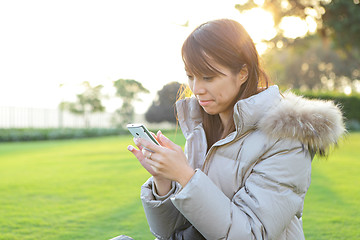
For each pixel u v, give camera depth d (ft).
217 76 4.21
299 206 4.16
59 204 13.14
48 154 29.81
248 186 4.15
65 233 9.98
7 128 52.24
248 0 55.21
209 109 4.45
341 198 13.15
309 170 4.23
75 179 17.81
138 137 4.33
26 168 21.61
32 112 57.00
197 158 5.19
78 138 58.34
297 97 4.41
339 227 10.03
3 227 10.53
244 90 4.46
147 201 4.81
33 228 10.44
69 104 64.28
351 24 56.03
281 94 4.65
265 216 3.92
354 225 10.18
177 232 4.63
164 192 4.82
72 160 25.11
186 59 4.24
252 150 4.26
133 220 11.14
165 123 74.79
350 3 54.60
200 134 5.29
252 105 4.18
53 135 54.95
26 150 34.30
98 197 14.08
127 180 17.43
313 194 13.75
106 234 9.88
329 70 128.06
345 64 116.16
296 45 67.97
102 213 11.91
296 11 60.70
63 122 63.26
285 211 4.03
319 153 4.17
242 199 4.10
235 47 4.20
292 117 4.04
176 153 3.90
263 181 4.08
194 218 3.83
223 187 4.47
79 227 10.52
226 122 4.91
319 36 64.39
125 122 71.92
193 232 4.41
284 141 4.15
